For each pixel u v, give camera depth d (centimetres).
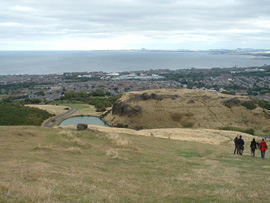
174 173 1603
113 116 11281
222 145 3944
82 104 15862
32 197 827
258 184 1423
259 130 8681
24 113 9912
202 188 1273
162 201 1001
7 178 1014
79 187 1039
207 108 10000
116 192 1059
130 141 2798
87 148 2144
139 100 11075
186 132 5384
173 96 10881
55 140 2275
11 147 1789
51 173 1190
